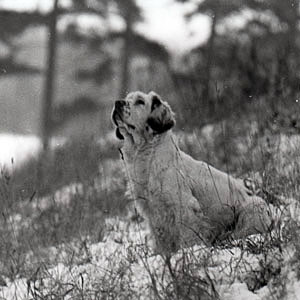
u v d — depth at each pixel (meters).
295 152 10.53
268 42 20.39
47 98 35.16
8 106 39.28
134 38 36.66
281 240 7.82
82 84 37.59
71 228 11.12
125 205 12.73
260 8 29.19
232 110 14.62
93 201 12.52
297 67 15.91
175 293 6.90
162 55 35.34
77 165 14.47
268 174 10.12
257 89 15.60
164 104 9.80
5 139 29.20
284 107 13.03
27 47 38.62
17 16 37.62
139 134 9.68
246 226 9.39
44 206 13.00
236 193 9.95
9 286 9.09
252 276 7.30
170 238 8.24
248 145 12.24
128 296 7.24
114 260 8.74
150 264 7.99
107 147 15.81
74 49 37.94
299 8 28.03
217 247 8.12
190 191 9.57
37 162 15.92
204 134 14.16
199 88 16.59
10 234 10.93
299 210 8.55
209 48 29.80
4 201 11.95
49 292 7.94
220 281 7.16
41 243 10.56
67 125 35.34
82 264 9.28
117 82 37.62
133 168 9.77
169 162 9.63
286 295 6.79
